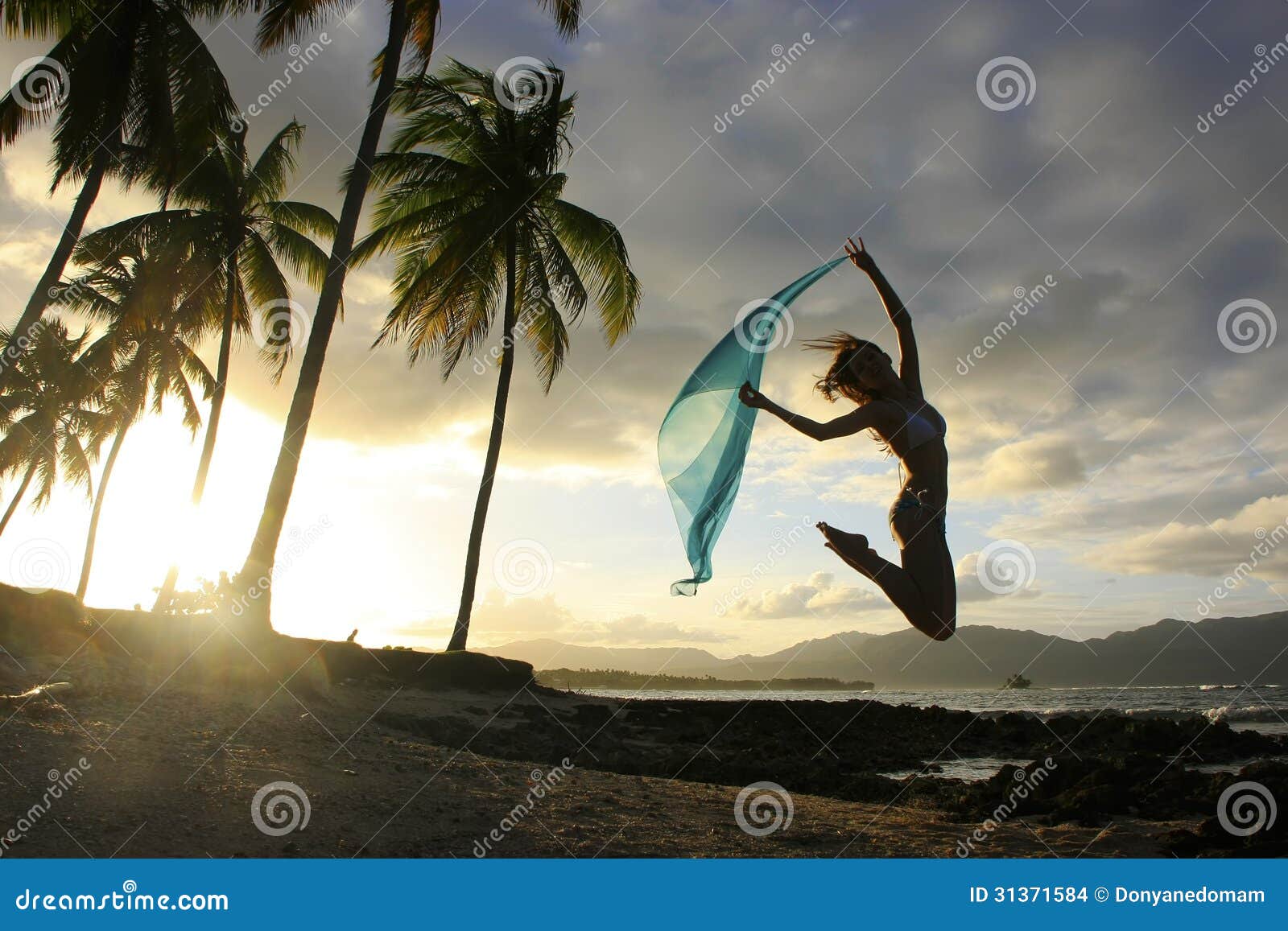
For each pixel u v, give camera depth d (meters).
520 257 22.34
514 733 12.56
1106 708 34.91
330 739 8.76
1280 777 9.36
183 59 17.02
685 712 17.77
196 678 10.96
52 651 10.55
